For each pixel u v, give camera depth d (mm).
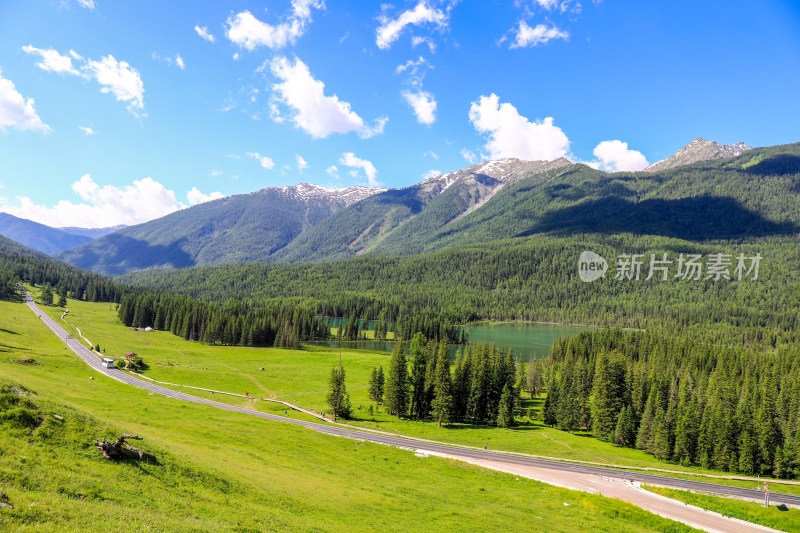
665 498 67125
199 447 53688
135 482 32188
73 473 29875
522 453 94000
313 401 132000
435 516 43625
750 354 192375
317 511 38312
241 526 29328
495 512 48219
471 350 162000
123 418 64188
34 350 128125
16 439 32312
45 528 21484
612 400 124375
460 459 79750
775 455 98875
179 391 119375
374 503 44781
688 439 103688
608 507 56281
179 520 27422
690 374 164375
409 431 107062
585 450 105938
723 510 63062
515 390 149500
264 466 51781
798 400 129750
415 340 136500
